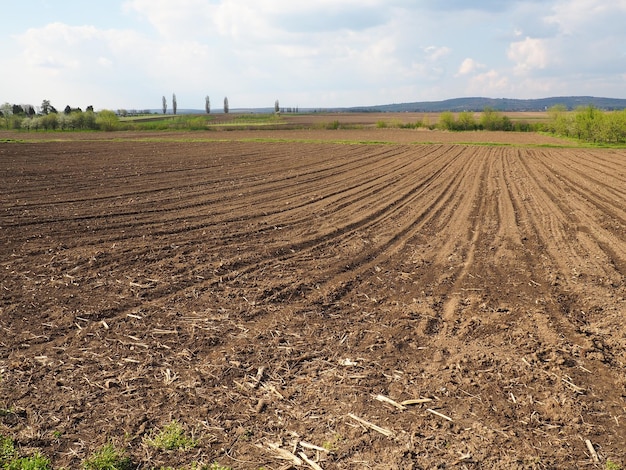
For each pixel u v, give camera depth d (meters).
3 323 6.70
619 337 6.65
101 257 9.77
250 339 6.47
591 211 15.25
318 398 5.20
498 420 4.86
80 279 8.51
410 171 25.25
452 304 7.83
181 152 33.38
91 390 5.21
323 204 16.05
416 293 8.33
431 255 10.52
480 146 43.88
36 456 4.15
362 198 17.34
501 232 12.53
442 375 5.69
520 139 54.56
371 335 6.70
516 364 5.94
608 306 7.73
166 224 12.77
